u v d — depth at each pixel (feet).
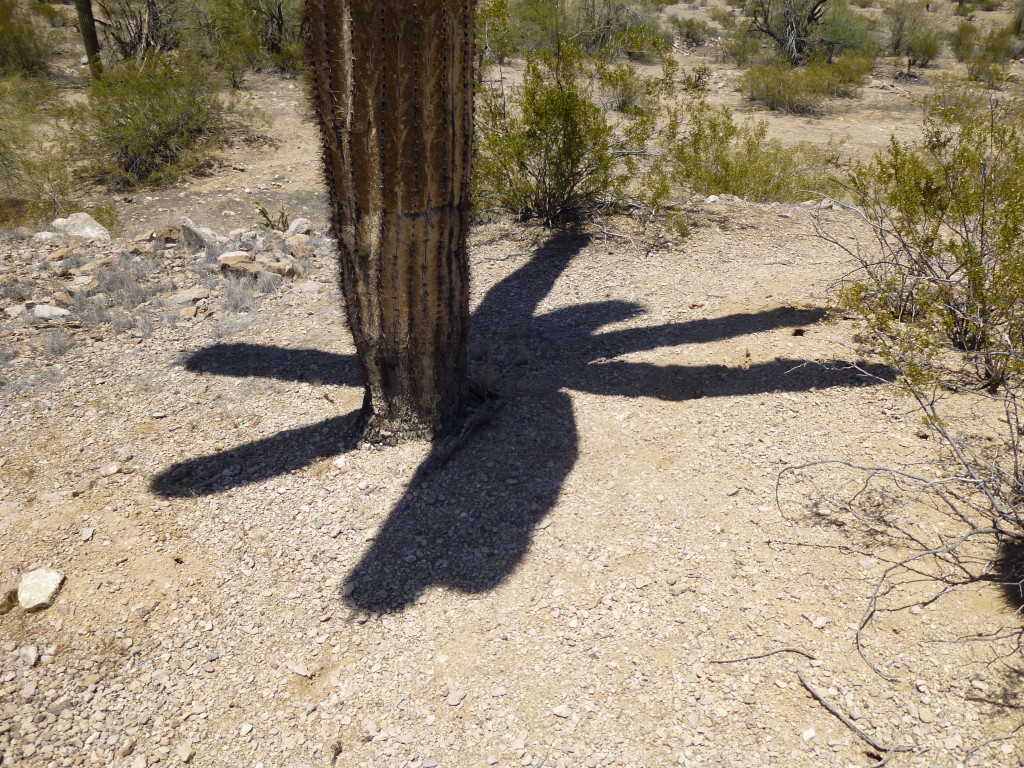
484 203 26.66
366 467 14.19
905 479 12.77
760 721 9.55
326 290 22.18
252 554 12.50
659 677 10.23
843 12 79.92
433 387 14.12
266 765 9.64
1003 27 91.91
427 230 12.51
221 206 35.86
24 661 10.87
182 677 10.71
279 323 20.04
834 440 13.92
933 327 14.37
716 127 28.91
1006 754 8.79
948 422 13.82
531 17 56.80
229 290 21.67
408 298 13.01
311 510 13.32
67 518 13.12
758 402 15.26
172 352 18.63
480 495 13.43
